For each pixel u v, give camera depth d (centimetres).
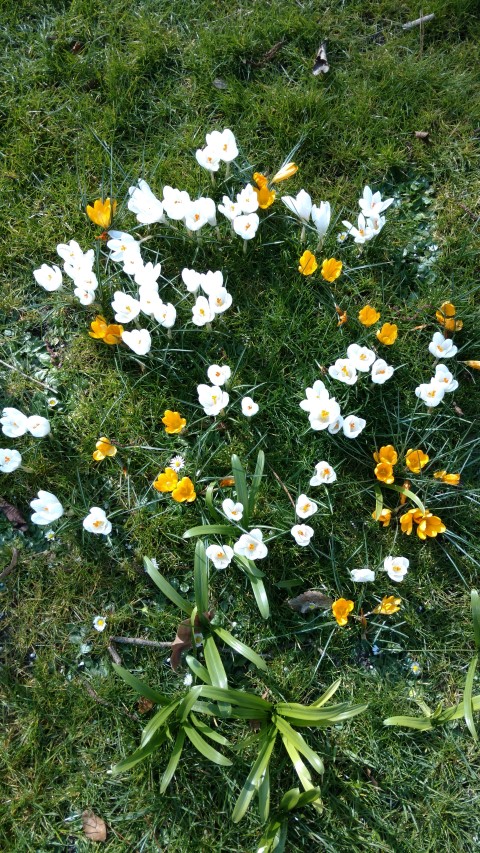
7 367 111
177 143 118
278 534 100
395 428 108
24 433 101
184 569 104
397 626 102
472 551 106
